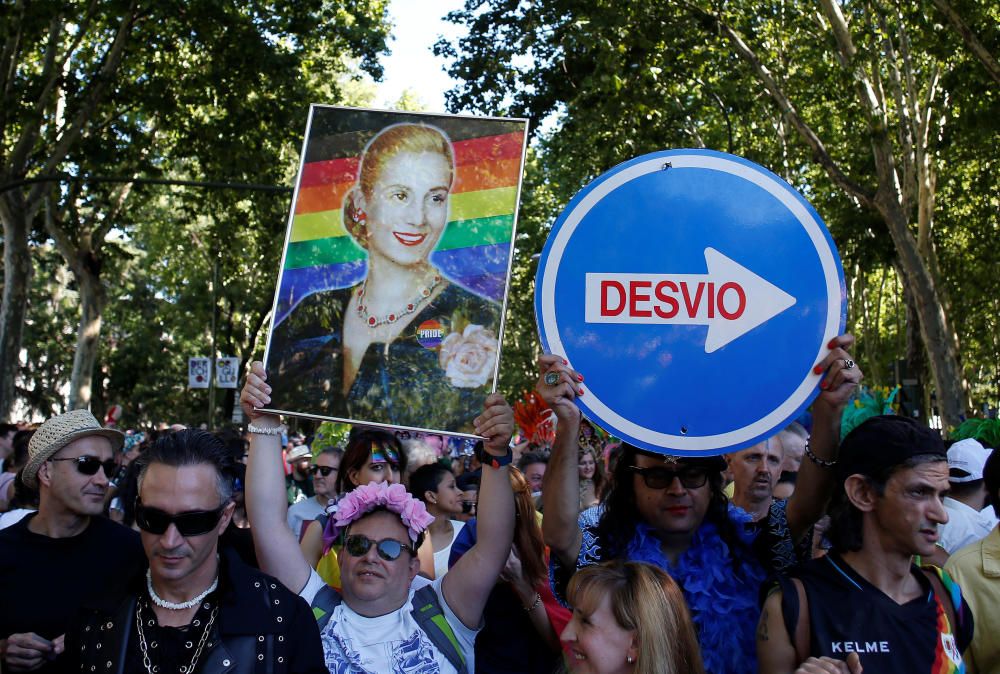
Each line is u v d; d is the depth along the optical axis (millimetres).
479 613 3811
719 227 3455
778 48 22438
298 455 10516
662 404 3420
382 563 3672
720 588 3654
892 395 5363
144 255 54406
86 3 22047
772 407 3412
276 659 2949
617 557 3754
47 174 22312
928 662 2986
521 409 7590
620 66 19531
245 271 39688
